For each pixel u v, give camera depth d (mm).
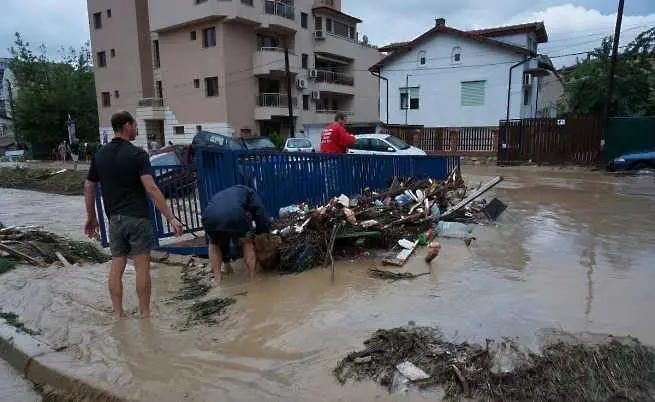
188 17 33781
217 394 3053
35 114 42594
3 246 6906
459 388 2951
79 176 20422
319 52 40406
